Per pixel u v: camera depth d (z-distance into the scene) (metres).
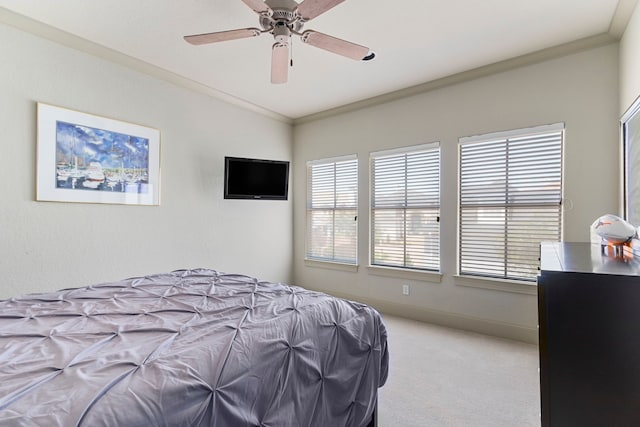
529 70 2.78
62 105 2.48
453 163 3.21
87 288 1.76
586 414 1.02
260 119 4.18
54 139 2.44
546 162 2.75
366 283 3.88
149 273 3.04
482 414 1.81
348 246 4.11
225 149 3.75
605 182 2.47
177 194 3.28
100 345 1.03
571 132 2.60
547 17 2.23
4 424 0.62
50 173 2.42
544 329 1.07
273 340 1.16
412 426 1.71
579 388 1.03
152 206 3.07
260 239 4.20
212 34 1.93
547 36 2.47
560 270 1.06
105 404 0.71
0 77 2.20
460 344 2.79
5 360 0.91
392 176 3.71
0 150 2.21
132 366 0.89
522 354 2.58
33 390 0.75
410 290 3.51
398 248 3.66
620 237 1.45
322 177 4.38
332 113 4.17
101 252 2.72
